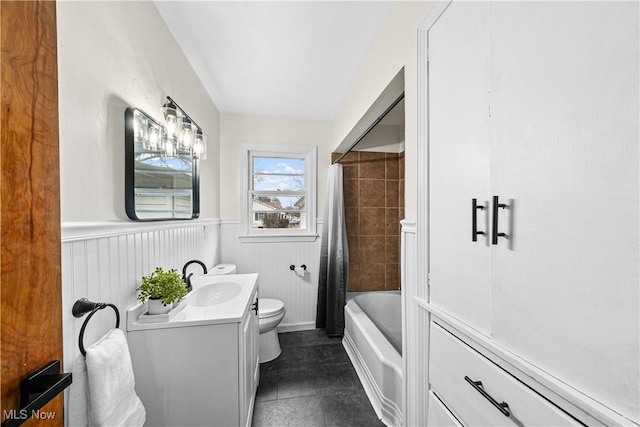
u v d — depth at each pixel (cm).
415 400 110
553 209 53
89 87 88
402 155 283
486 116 72
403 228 121
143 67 122
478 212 74
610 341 43
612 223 43
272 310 212
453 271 86
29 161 44
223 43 160
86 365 79
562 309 51
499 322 66
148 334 107
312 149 280
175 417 109
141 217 116
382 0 127
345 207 278
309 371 194
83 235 83
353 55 171
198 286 162
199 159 190
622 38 41
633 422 40
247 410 130
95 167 91
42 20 47
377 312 263
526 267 59
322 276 267
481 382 72
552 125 53
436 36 96
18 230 42
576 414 49
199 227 199
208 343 111
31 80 45
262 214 277
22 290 43
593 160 46
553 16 53
